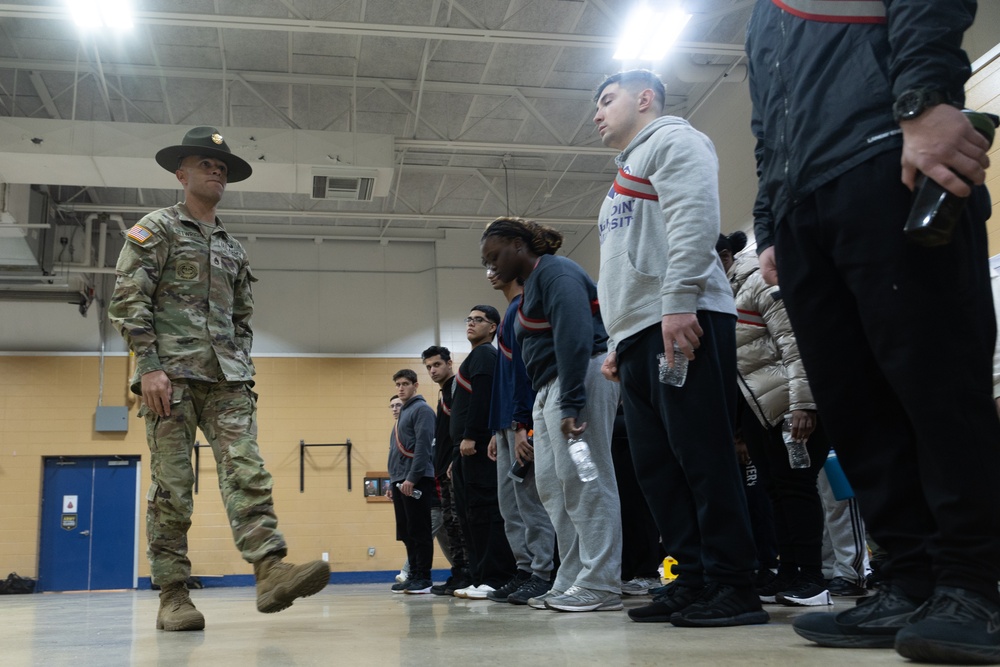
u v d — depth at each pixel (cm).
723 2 738
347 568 1130
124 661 132
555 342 234
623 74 208
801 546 238
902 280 102
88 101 905
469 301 1244
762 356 257
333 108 940
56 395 1120
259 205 1149
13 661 139
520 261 294
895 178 104
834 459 275
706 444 163
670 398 167
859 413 115
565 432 227
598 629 161
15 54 815
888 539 112
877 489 113
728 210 823
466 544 404
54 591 1075
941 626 90
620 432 350
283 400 1177
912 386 101
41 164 767
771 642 122
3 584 1035
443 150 1031
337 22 673
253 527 210
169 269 226
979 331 102
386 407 1197
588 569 232
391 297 1240
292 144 812
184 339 221
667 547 175
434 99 927
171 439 215
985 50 498
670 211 170
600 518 233
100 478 1117
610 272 187
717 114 850
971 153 92
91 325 1145
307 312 1215
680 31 660
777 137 121
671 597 172
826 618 112
